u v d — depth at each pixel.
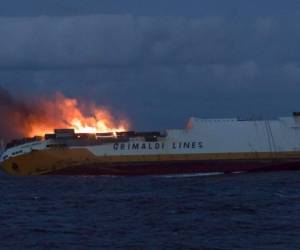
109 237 197.25
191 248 181.75
